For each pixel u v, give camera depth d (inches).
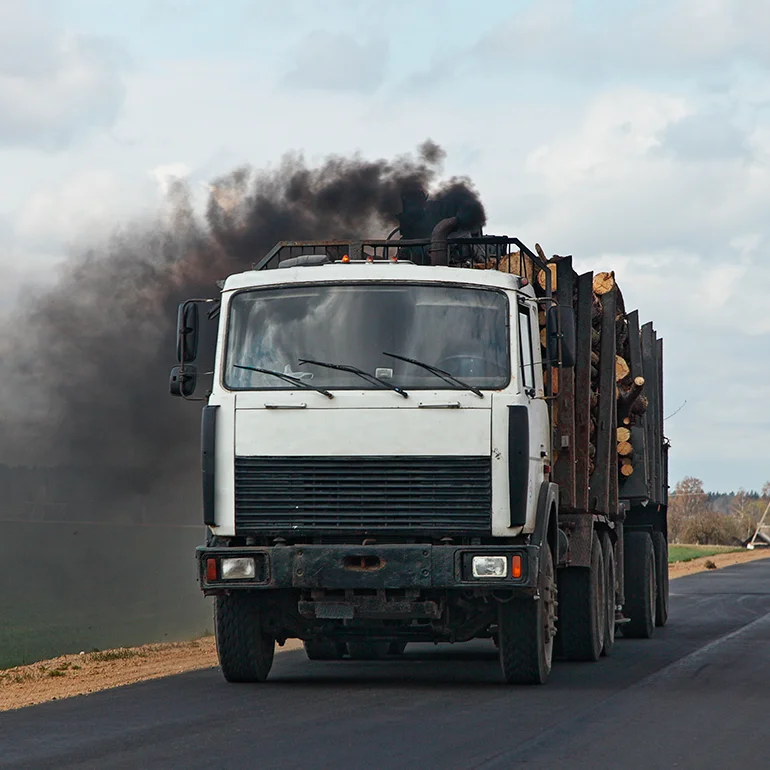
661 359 1279.5
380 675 799.7
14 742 533.0
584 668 840.9
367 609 685.9
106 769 467.8
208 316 748.6
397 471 681.6
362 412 685.3
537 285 864.9
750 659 898.7
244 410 695.7
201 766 471.8
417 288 708.7
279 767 469.4
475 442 679.1
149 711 625.6
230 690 715.4
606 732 553.6
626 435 1074.7
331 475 685.3
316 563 677.3
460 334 698.2
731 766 477.1
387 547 673.6
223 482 695.1
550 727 566.9
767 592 1889.8
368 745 517.3
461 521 676.7
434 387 686.5
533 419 709.3
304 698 672.4
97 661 955.3
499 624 721.0
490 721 584.7
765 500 6914.4
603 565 943.7
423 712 614.2
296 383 695.7
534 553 671.8
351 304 708.0
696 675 791.1
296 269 719.1
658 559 1228.5
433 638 745.0
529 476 687.1
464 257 876.0
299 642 1077.8
